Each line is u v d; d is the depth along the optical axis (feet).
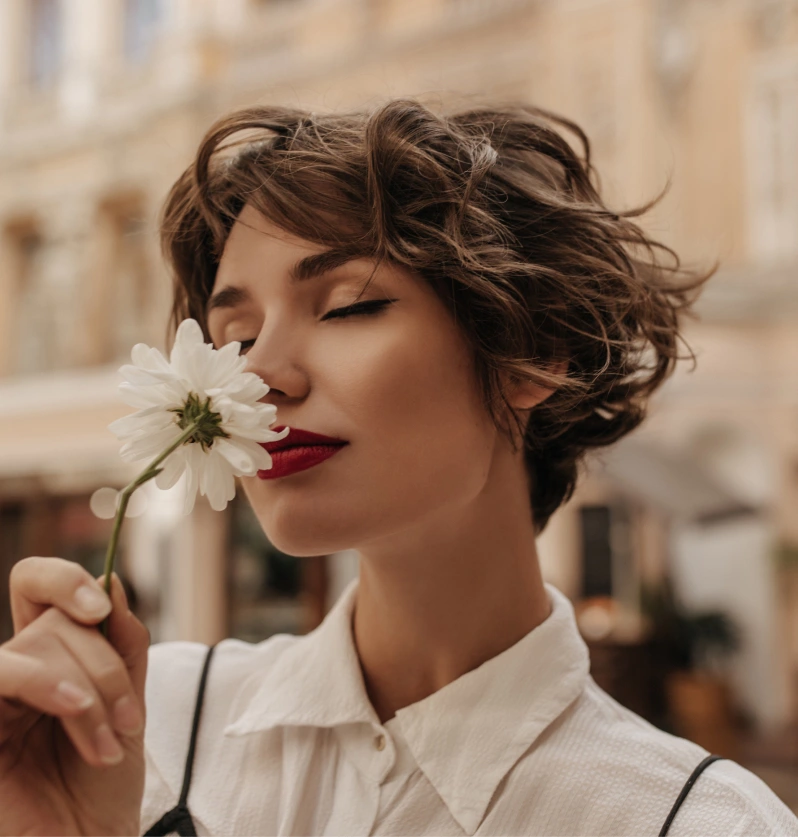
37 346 34.30
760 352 25.48
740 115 25.11
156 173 31.07
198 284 3.02
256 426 1.85
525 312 2.45
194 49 31.19
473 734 2.46
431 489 2.35
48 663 1.73
